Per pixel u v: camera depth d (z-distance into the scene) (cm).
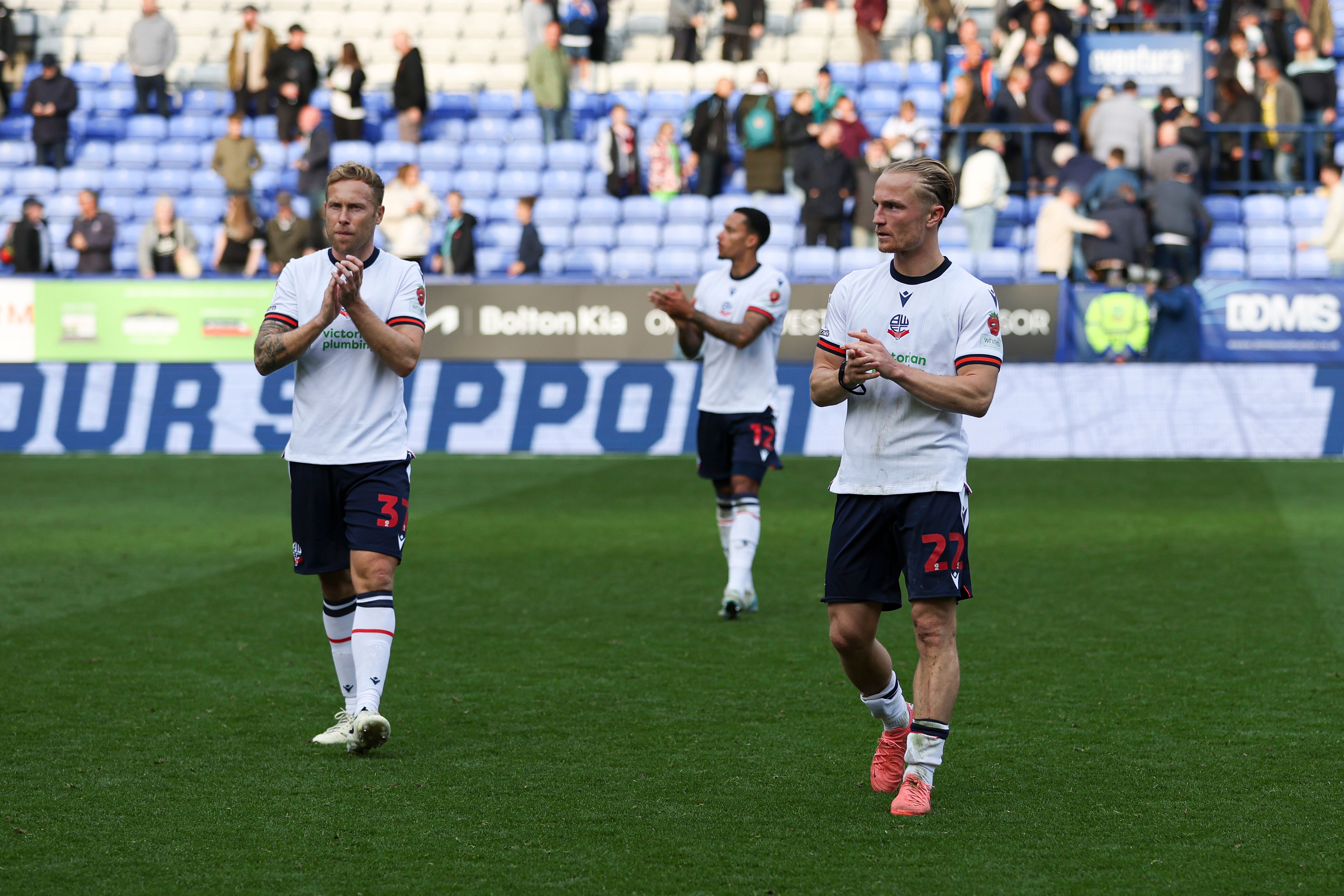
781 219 5519
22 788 1416
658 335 4631
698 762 1516
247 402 4734
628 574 2731
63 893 1138
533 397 4681
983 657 2017
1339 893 1134
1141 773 1466
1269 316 4475
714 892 1138
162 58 6272
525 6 6075
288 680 1903
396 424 1602
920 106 5988
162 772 1473
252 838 1266
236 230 5303
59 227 5919
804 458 4541
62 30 6925
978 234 5150
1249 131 5531
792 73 6288
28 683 1877
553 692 1831
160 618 2328
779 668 1967
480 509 3606
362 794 1401
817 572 2758
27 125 6444
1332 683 1852
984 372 1346
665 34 6694
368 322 1529
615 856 1223
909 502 1362
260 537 3194
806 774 1473
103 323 4747
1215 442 4503
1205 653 2034
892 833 1284
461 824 1306
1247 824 1301
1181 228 4906
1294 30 5903
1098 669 1941
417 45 6712
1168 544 3009
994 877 1170
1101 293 4528
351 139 5953
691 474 4200
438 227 5734
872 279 1409
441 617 2334
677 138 6109
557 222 5697
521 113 6388
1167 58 5791
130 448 4744
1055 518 3397
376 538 1564
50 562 2859
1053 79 5484
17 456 4681
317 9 6906
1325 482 3950
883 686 1407
